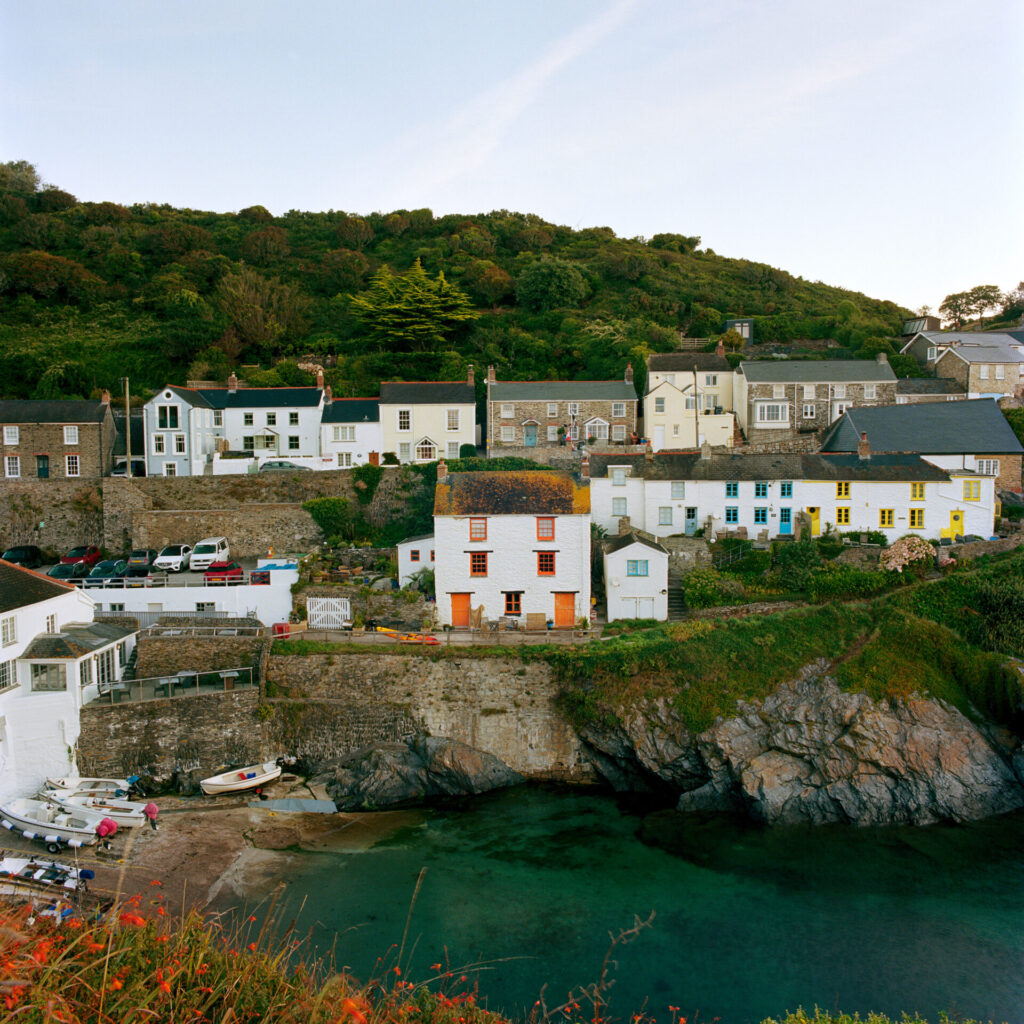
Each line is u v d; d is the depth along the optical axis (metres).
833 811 32.22
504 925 24.69
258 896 25.72
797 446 58.78
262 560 43.88
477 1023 13.69
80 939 10.38
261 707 35.03
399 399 61.38
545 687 36.00
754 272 121.81
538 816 32.34
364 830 30.66
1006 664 35.91
